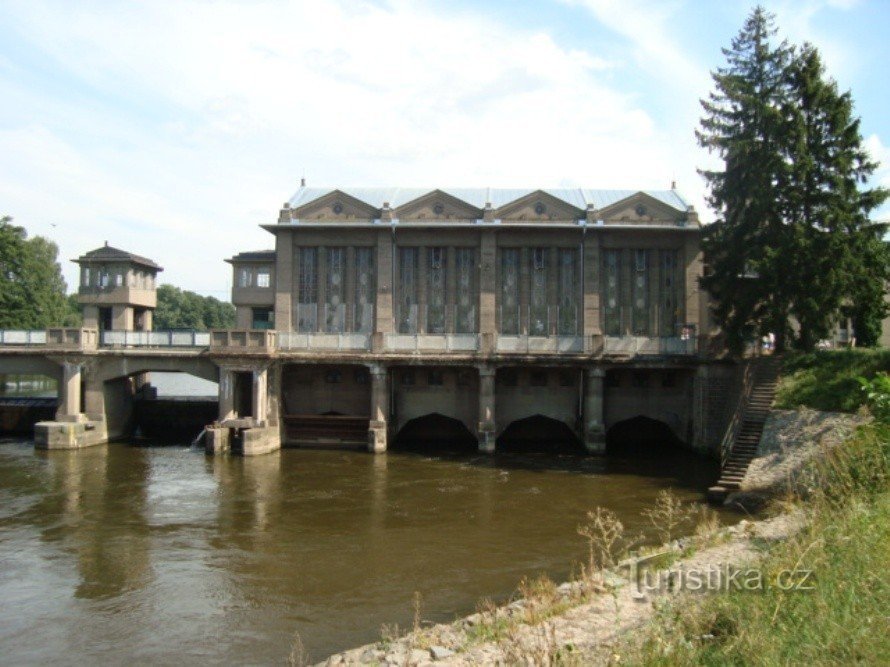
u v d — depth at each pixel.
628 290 42.88
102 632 15.28
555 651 10.20
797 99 33.72
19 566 19.55
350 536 22.56
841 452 17.06
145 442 42.78
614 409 41.72
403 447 41.06
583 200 46.06
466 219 43.09
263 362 38.56
